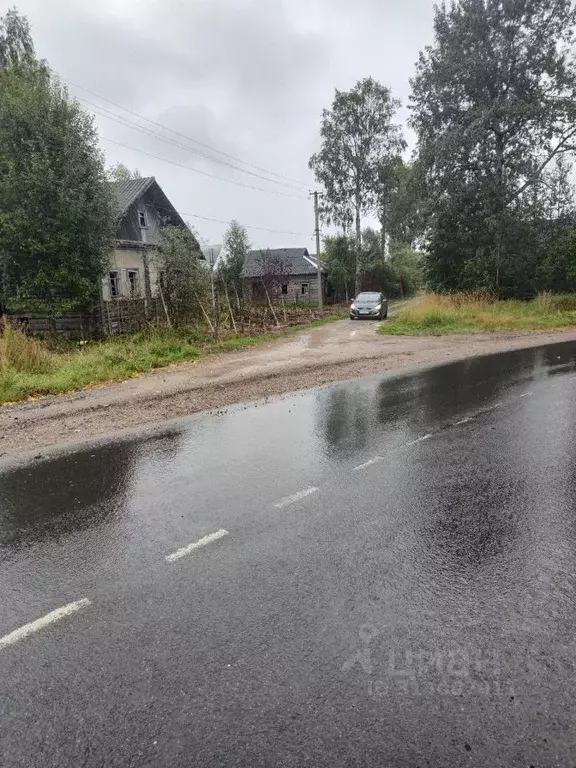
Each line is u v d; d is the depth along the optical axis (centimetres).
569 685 214
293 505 396
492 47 2431
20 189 1463
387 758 182
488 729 193
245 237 3688
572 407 682
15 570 314
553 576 294
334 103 3678
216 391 848
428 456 507
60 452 542
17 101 1480
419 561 313
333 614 263
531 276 2617
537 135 2453
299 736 192
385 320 2378
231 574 302
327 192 3788
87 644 246
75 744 191
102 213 1600
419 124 2636
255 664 229
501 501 397
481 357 1174
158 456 521
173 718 201
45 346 1380
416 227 2909
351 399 775
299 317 2709
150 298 1662
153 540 347
